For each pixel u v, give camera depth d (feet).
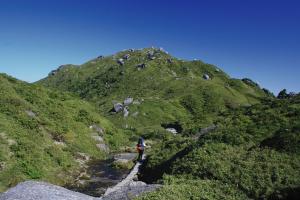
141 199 78.07
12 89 185.78
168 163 127.85
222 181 91.91
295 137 107.04
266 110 146.10
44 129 164.04
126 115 459.73
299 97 164.45
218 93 613.52
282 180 86.89
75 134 186.29
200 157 107.86
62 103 217.15
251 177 90.07
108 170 152.46
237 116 151.74
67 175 132.98
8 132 135.64
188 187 85.46
